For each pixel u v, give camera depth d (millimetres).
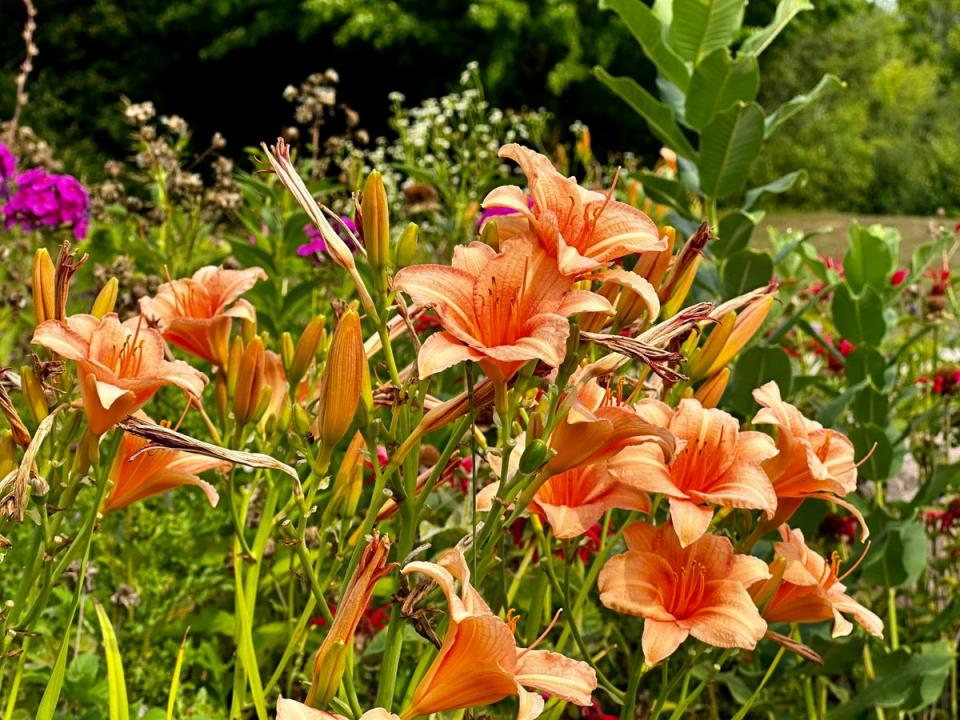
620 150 9219
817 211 9602
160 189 2215
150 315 1275
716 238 1177
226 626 1634
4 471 1133
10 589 1564
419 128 3357
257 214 2307
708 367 1218
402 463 1116
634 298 1145
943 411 1896
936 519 1830
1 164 2219
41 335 1104
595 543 1415
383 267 1111
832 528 1650
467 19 8117
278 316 2020
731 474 1151
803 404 1864
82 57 8773
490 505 1165
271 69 9188
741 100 1619
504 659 1002
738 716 1291
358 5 8062
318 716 978
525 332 1055
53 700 1147
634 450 1142
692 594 1150
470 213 2574
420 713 1021
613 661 1548
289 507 1294
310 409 1221
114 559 1653
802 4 1648
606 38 8305
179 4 8500
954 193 9648
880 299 1661
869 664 1660
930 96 11039
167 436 1082
